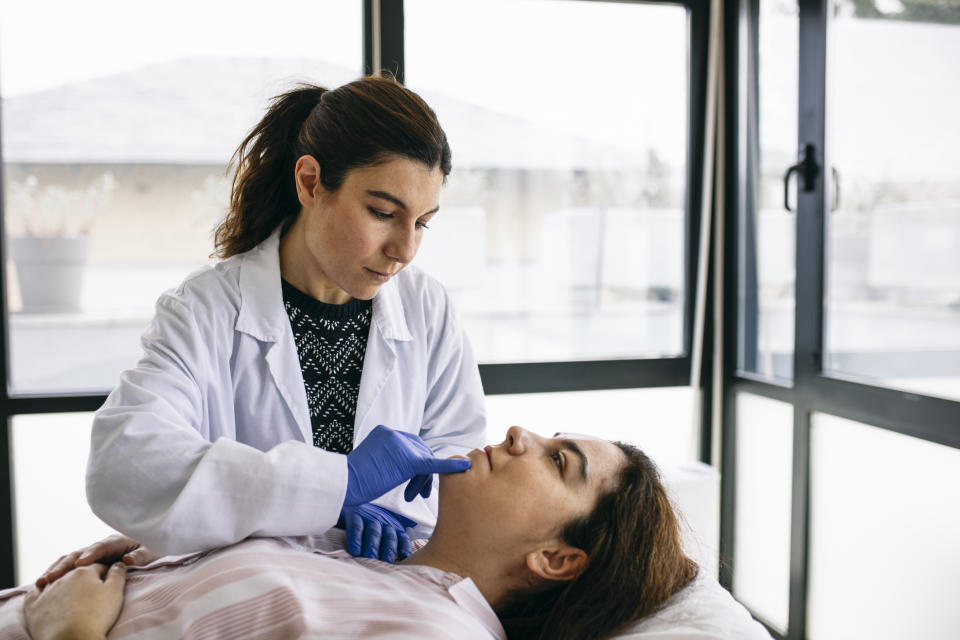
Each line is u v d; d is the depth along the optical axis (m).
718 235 2.63
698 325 2.63
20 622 1.03
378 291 1.37
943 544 1.88
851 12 2.06
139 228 2.28
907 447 1.97
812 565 2.31
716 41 2.55
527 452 1.17
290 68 2.32
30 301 2.23
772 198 2.48
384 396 1.35
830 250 2.17
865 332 2.05
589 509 1.15
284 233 1.35
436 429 1.46
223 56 2.28
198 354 1.19
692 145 2.65
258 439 1.28
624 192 2.64
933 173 1.81
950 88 1.75
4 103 2.16
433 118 1.13
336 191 1.12
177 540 1.00
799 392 2.28
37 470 2.25
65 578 1.07
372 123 1.09
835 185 2.14
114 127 2.24
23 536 2.26
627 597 1.13
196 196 2.31
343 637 0.94
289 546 1.12
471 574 1.16
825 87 2.13
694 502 2.13
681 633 1.06
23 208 2.20
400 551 1.25
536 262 2.59
